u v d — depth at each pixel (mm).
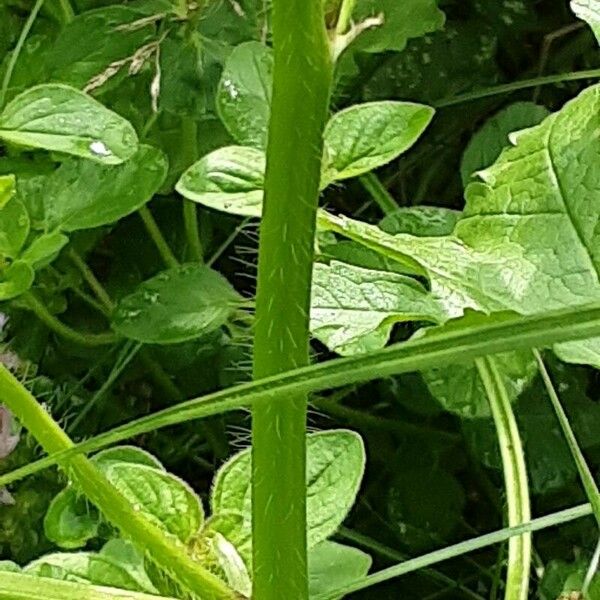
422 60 269
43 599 117
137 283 245
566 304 136
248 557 140
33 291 230
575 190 143
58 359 236
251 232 233
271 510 108
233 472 143
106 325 242
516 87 250
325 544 161
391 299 147
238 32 219
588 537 219
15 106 153
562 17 287
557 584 197
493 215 146
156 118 229
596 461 224
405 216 190
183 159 230
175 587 133
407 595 228
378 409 249
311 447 153
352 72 242
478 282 140
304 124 100
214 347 228
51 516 166
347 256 185
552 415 219
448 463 238
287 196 102
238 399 96
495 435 213
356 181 265
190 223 236
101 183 186
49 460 111
